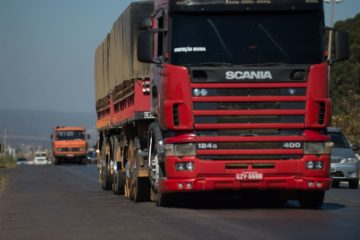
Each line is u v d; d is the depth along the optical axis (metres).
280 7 19.62
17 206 23.53
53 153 87.06
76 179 44.12
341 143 35.22
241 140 19.39
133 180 24.44
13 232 16.95
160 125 20.36
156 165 21.41
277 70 19.42
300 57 19.58
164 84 19.80
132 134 24.98
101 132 35.06
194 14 19.58
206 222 17.62
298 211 20.36
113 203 23.88
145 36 19.95
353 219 18.22
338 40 20.08
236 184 19.48
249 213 19.75
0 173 54.59
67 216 20.03
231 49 19.50
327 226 16.81
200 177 19.45
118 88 28.19
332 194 28.02
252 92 19.41
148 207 21.92
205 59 19.44
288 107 19.47
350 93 65.25
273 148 19.48
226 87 19.36
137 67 23.39
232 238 14.98
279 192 22.73
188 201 23.95
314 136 19.58
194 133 19.45
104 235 15.97
